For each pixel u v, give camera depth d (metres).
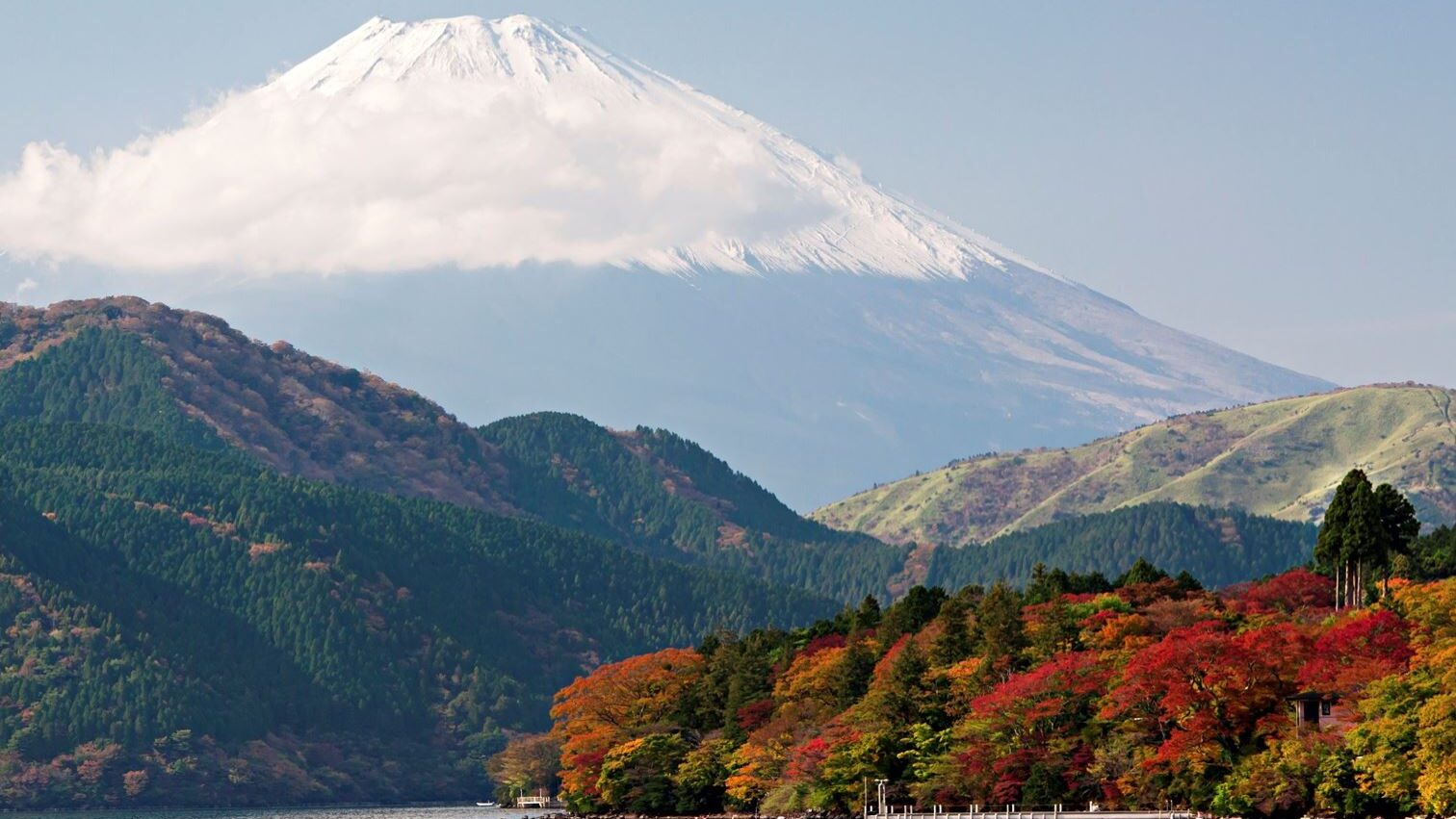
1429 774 188.62
